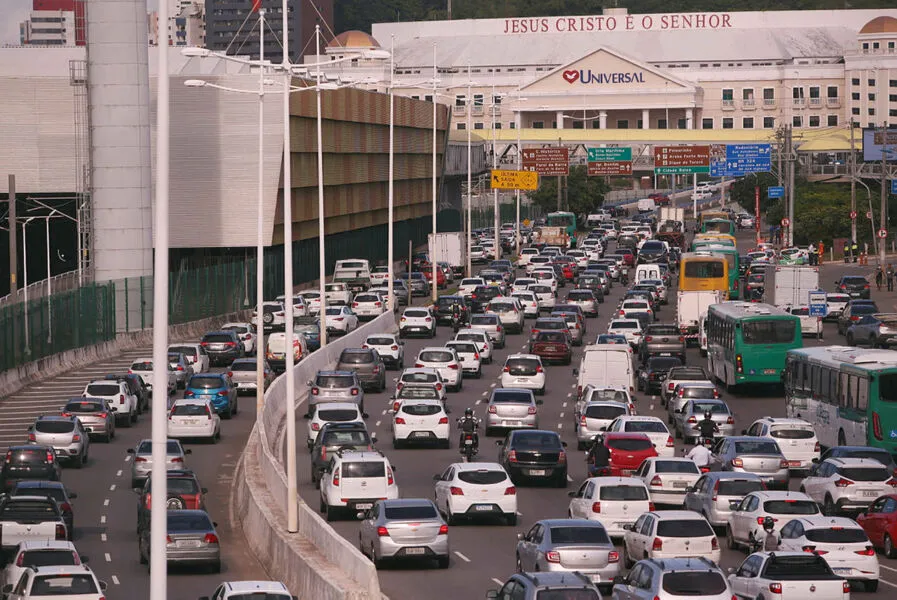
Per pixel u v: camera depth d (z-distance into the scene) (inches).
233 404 6555.1
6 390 6815.9
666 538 3093.0
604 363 6363.2
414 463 5032.0
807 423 4891.7
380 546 3353.8
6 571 3048.7
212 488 4913.9
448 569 3415.4
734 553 3609.7
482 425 5964.6
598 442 4515.3
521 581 2396.7
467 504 3917.3
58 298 7672.2
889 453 4503.0
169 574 3654.0
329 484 4074.8
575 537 3006.9
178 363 7214.6
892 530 3580.2
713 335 7317.9
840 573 3100.4
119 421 6264.8
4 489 4591.5
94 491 4854.8
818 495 4099.4
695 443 5403.5
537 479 4685.0
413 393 5743.1
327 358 7431.1
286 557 3420.3
